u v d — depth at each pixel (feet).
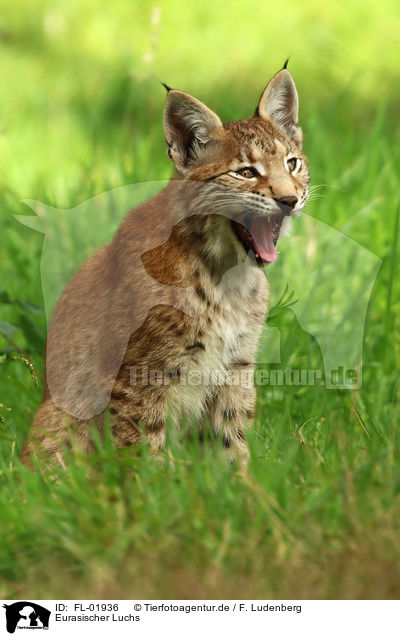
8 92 58.23
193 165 25.41
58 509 21.12
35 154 49.32
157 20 42.14
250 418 27.04
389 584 19.69
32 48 66.59
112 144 46.75
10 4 72.28
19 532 20.70
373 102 59.16
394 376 30.91
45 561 20.30
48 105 55.98
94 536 20.22
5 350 30.66
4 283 35.76
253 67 64.18
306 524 20.36
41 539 20.51
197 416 26.50
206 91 60.44
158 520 20.35
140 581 19.95
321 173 41.01
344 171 41.19
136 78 47.24
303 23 69.56
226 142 25.31
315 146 42.34
